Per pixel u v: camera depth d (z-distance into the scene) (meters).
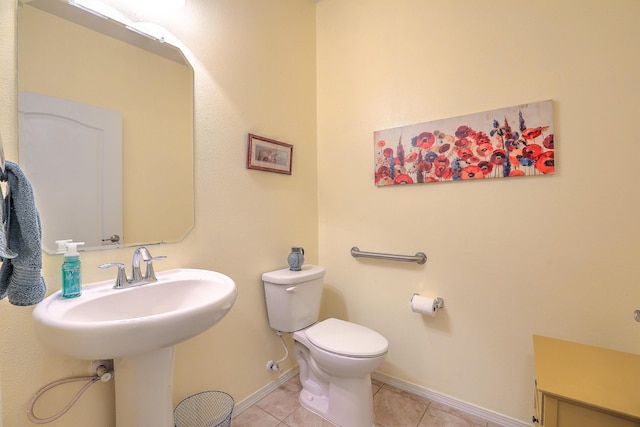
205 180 1.39
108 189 1.09
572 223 1.31
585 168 1.28
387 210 1.82
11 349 0.87
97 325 0.71
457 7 1.57
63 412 0.96
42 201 0.94
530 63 1.38
